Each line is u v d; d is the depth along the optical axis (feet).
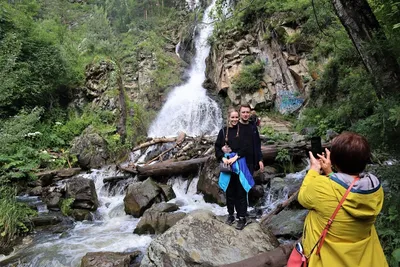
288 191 21.12
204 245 12.14
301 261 6.29
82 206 22.88
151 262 12.26
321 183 5.98
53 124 38.78
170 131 48.42
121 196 26.61
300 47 40.70
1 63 29.17
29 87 35.12
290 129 36.91
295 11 42.22
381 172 12.85
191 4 78.33
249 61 48.11
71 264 15.48
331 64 32.73
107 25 65.72
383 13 13.37
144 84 53.62
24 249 17.30
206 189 23.71
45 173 28.78
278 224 16.80
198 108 49.29
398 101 11.89
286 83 42.29
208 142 32.71
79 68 44.47
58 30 51.34
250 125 12.60
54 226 20.62
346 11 13.44
